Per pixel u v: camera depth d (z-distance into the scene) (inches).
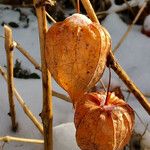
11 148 15.7
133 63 21.7
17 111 17.2
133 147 16.0
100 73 9.9
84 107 11.0
